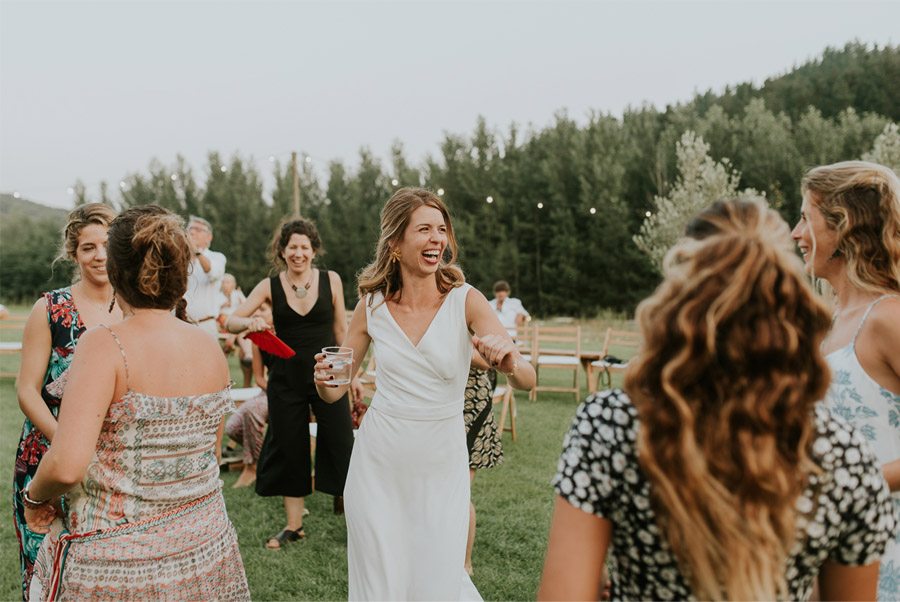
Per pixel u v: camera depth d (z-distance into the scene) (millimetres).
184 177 35188
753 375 885
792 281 910
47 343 2180
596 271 27656
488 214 29891
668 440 893
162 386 1584
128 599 1522
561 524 1011
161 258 1590
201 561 1625
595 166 27844
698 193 22469
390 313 2416
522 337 9984
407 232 2375
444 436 2326
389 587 2258
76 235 2246
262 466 3732
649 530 954
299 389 3656
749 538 854
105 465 1548
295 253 3613
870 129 27594
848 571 986
